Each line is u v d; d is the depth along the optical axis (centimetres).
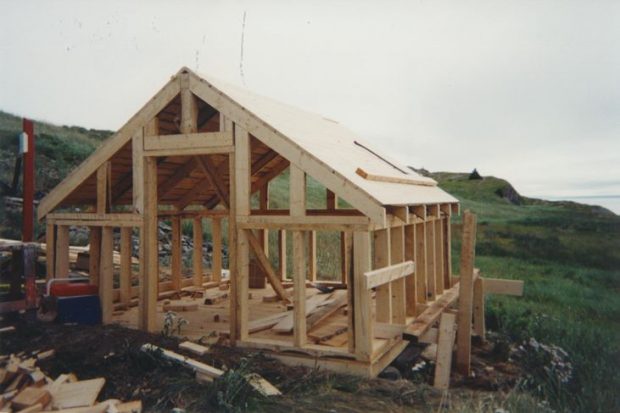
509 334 999
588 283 1805
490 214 3725
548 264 2197
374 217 562
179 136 700
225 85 734
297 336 617
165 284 1063
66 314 754
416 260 856
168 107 741
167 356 583
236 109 659
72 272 1033
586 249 2469
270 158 1014
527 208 4238
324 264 1667
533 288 1616
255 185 1121
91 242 833
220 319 820
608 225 3167
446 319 670
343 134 1087
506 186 4997
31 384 542
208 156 790
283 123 706
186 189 1055
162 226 1761
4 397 505
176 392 516
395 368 667
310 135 753
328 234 2095
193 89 690
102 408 480
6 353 629
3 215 1470
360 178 641
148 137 727
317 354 604
